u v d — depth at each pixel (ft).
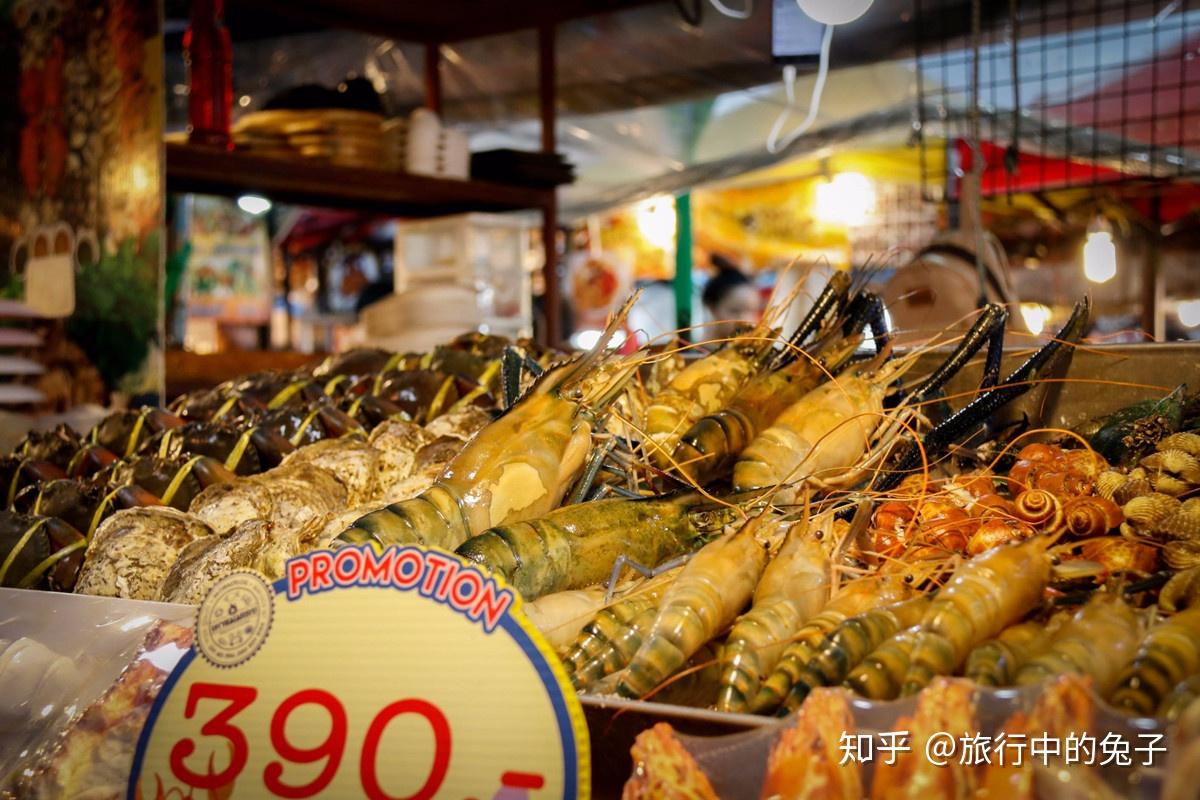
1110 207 15.51
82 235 9.62
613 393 5.67
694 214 20.47
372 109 12.44
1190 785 2.94
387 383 8.24
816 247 19.70
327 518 5.56
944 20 12.35
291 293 22.77
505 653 3.66
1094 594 4.01
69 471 7.34
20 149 9.70
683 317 10.41
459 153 13.10
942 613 3.78
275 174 11.35
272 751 3.77
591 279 21.80
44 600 4.90
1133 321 16.40
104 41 9.52
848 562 4.81
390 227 20.88
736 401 6.25
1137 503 4.84
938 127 15.11
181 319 18.84
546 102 14.49
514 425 5.15
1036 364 6.10
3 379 9.30
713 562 4.50
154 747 3.92
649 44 14.98
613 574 4.74
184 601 5.03
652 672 4.16
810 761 3.44
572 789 3.51
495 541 4.68
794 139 16.14
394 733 3.67
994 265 10.42
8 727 4.45
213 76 11.05
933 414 7.16
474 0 14.15
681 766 3.59
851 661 3.82
